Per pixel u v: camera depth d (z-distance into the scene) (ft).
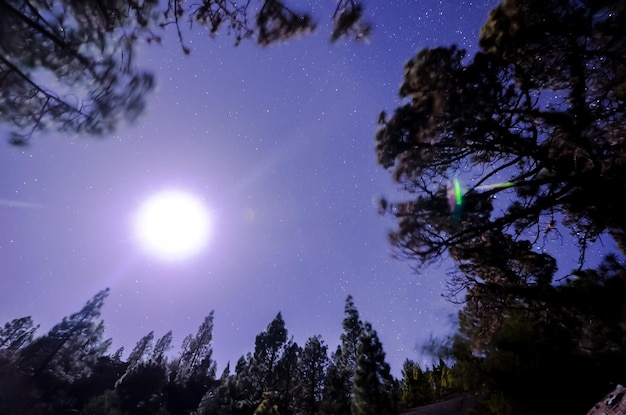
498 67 21.83
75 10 13.78
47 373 143.33
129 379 126.93
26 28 13.21
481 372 38.73
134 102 16.76
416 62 24.80
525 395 34.96
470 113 23.06
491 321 30.53
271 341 166.81
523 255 27.50
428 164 27.86
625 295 19.79
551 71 21.04
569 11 18.24
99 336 181.47
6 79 13.89
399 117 26.68
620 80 18.97
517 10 21.18
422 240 27.91
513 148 24.32
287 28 15.96
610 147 20.68
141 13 14.66
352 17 15.40
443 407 54.65
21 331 192.34
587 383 31.83
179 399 149.07
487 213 26.96
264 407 102.83
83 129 16.20
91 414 101.86
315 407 137.28
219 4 15.26
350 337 134.51
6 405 113.29
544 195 24.48
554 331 32.32
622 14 16.47
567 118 19.79
